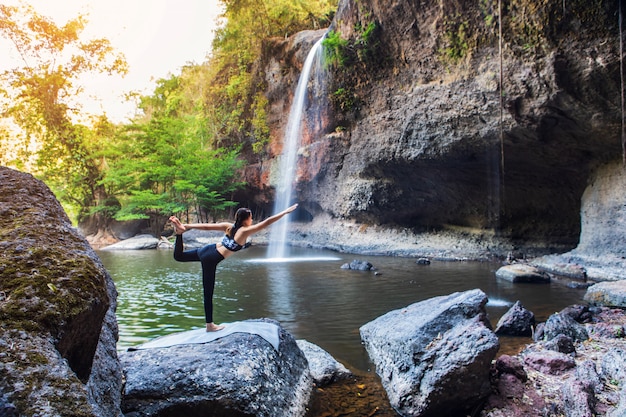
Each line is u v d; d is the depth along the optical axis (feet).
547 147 46.32
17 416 4.02
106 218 102.68
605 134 40.01
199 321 23.50
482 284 35.81
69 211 116.06
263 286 35.12
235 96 102.42
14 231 6.33
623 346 17.19
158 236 98.32
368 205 69.72
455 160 55.62
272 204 96.58
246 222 14.60
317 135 76.64
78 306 5.57
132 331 21.45
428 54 52.42
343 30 62.75
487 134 48.42
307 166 79.41
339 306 27.37
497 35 43.39
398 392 13.29
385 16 55.11
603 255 40.37
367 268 45.47
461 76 48.93
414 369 13.44
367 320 23.72
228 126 105.19
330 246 70.90
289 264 50.83
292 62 83.35
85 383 6.42
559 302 28.53
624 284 27.30
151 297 30.60
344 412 12.91
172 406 10.70
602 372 13.92
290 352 14.37
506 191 59.31
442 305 16.57
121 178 99.40
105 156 106.32
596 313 23.67
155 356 12.34
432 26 50.26
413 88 56.08
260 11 92.48
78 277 5.86
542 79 40.01
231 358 12.08
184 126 107.34
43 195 7.61
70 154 102.01
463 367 12.25
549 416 11.62
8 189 7.32
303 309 26.53
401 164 62.23
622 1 33.09
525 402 12.50
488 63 45.34
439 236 66.39
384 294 31.45
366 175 69.05
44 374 4.54
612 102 37.09
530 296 30.63
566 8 35.96
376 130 64.18
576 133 42.32
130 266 50.75
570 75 38.17
